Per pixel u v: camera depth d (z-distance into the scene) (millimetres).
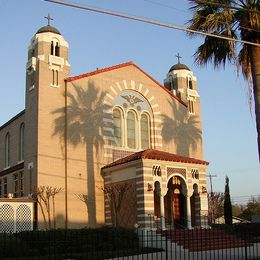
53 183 33594
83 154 35500
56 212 33250
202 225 34719
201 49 23750
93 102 37031
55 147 34281
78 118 35844
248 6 21969
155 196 34969
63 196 33844
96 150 36344
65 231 26469
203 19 23219
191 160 35031
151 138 40094
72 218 33719
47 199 32500
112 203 34500
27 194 34094
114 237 27703
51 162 33844
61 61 35781
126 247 27781
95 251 25375
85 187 35000
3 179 42438
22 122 39625
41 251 24188
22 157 39156
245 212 88938
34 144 33969
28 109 35625
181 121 42875
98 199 35438
